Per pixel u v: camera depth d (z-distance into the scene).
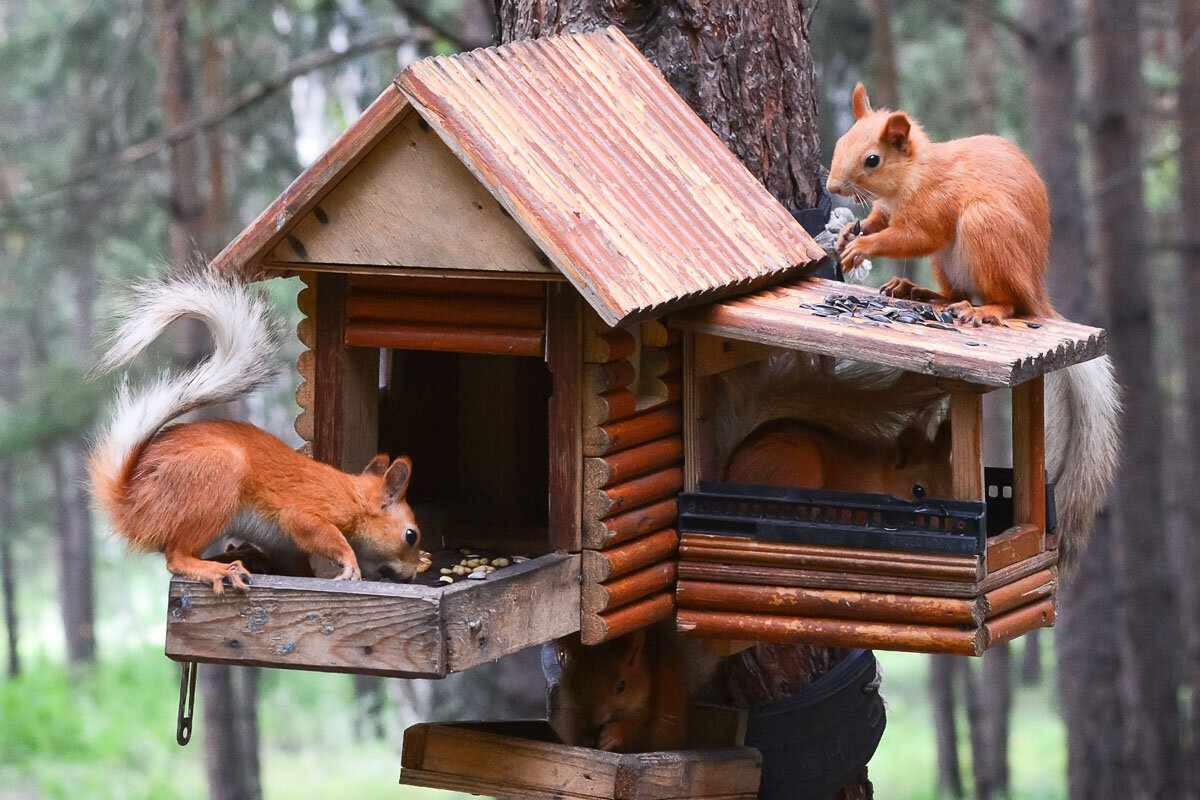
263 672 30.03
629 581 6.16
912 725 32.09
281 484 5.85
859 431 6.95
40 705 31.61
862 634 6.08
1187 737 21.20
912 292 6.87
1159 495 18.70
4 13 30.64
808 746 7.38
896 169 6.57
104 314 6.48
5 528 37.62
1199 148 18.42
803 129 7.99
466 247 5.80
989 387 5.95
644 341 6.34
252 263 6.05
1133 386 18.44
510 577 5.62
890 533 6.02
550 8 7.83
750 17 7.80
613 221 5.90
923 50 21.64
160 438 5.77
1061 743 30.31
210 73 19.36
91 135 20.12
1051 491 6.59
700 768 6.54
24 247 25.94
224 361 5.89
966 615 5.90
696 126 7.07
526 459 7.44
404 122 5.80
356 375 6.45
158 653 38.56
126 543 5.68
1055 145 18.33
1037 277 6.60
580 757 6.39
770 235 6.69
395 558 6.10
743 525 6.30
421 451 7.34
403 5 13.57
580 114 6.45
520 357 7.40
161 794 25.98
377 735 21.69
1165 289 28.22
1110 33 18.33
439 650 5.25
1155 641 18.77
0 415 23.33
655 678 6.97
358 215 5.92
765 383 7.03
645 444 6.30
